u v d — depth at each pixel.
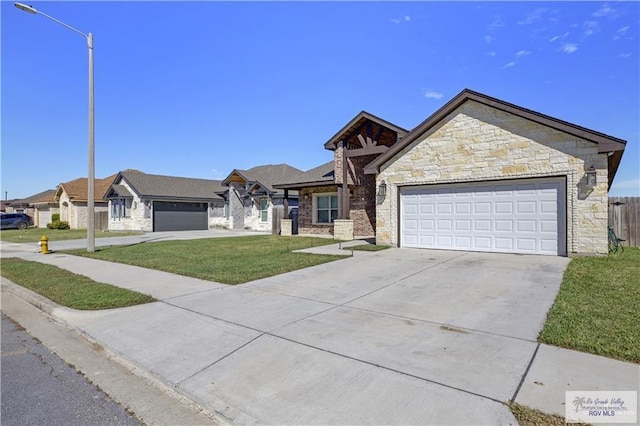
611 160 10.81
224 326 5.15
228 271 9.05
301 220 20.38
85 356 4.54
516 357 3.80
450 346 4.16
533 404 2.94
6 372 4.07
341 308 5.80
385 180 13.04
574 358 3.74
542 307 5.47
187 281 8.13
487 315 5.21
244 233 25.83
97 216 32.56
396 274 8.22
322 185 18.27
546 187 10.10
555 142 9.84
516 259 9.55
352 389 3.35
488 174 10.87
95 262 11.59
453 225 11.71
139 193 28.05
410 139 12.30
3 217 35.72
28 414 3.17
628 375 3.36
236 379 3.72
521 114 10.22
